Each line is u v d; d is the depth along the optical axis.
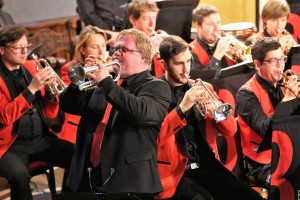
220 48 11.64
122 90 7.58
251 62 9.97
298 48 10.33
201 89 8.21
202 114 8.46
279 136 8.20
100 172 8.02
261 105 9.44
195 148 8.92
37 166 10.06
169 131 8.27
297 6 13.65
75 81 7.60
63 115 11.31
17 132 9.70
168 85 8.09
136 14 11.87
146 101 7.67
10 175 9.30
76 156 8.18
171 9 12.80
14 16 19.75
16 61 9.63
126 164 7.76
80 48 10.61
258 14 15.54
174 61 8.71
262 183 9.40
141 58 8.02
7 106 9.30
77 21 17.08
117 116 7.90
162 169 8.54
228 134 8.95
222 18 15.99
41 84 9.37
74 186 8.10
